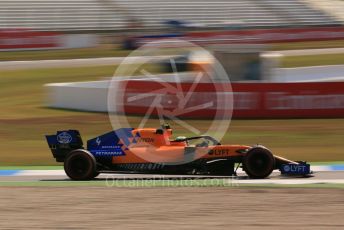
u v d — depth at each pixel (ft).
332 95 181.37
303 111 181.68
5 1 477.36
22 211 77.15
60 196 86.17
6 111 202.80
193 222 69.92
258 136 157.79
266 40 426.10
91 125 176.86
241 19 526.98
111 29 488.02
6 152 142.20
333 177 100.89
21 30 400.06
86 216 73.77
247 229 66.44
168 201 81.30
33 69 304.91
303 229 66.08
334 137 155.02
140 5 513.86
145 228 67.67
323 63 331.77
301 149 140.97
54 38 395.96
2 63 326.65
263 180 96.94
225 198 82.53
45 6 483.51
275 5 548.72
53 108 206.90
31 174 112.27
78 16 487.61
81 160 98.27
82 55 366.43
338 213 73.10
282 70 272.92
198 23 514.27
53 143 102.68
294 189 88.12
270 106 182.19
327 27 499.10
